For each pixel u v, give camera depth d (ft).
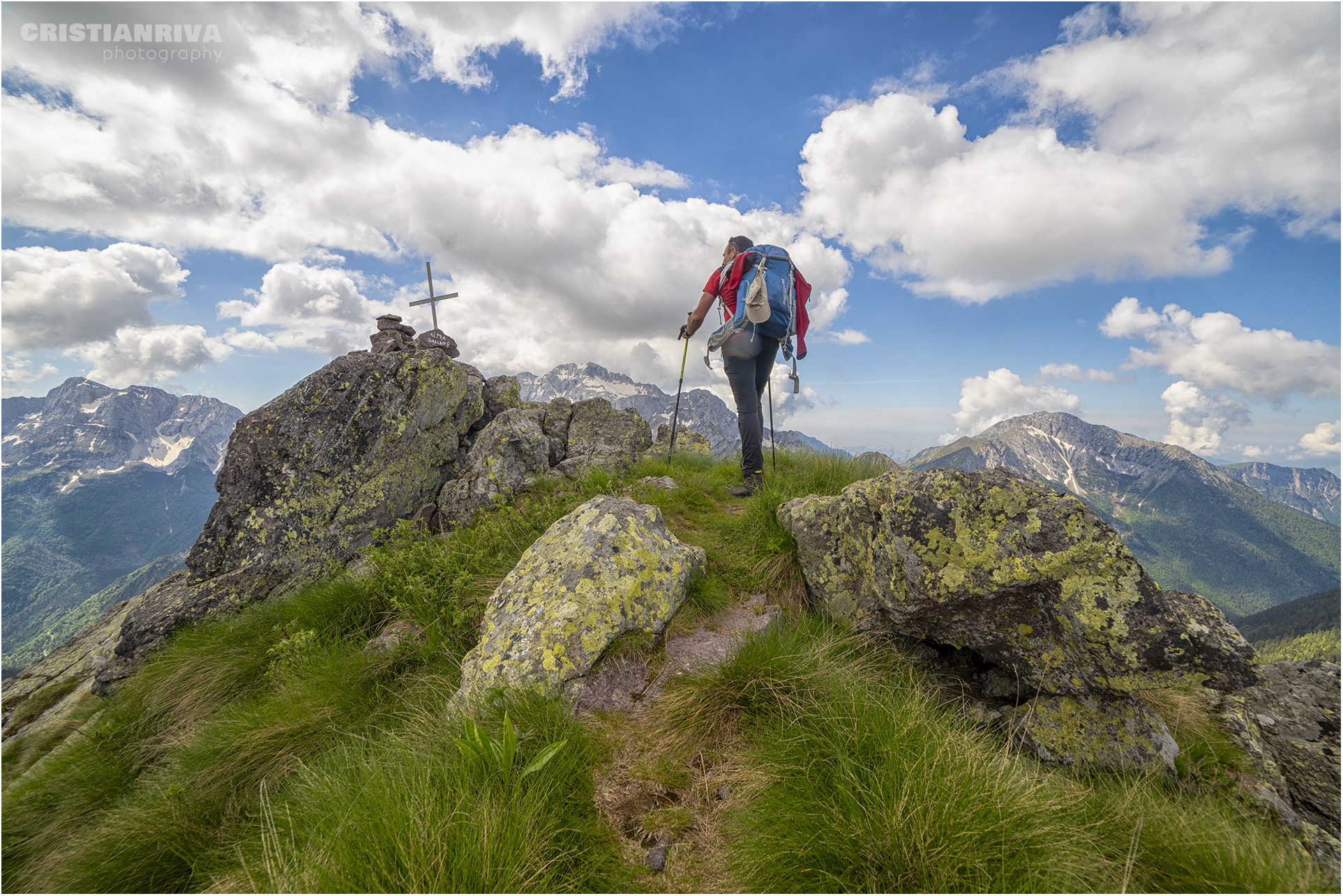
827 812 9.17
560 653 13.16
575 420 40.60
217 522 23.50
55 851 13.20
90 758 15.99
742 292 22.91
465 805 9.21
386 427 26.66
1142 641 11.26
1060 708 12.51
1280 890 8.43
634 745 11.84
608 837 9.62
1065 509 12.41
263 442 24.47
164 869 11.60
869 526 15.61
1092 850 9.09
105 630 27.68
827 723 11.01
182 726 17.04
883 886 8.16
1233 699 14.19
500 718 11.79
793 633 14.99
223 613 21.80
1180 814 10.11
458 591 18.24
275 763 13.56
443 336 37.83
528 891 8.29
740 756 11.44
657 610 14.90
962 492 13.50
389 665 15.85
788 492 23.65
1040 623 12.63
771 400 27.96
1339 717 13.43
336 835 9.18
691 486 28.68
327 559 24.50
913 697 12.62
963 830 8.50
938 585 13.26
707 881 8.84
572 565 15.21
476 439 31.73
